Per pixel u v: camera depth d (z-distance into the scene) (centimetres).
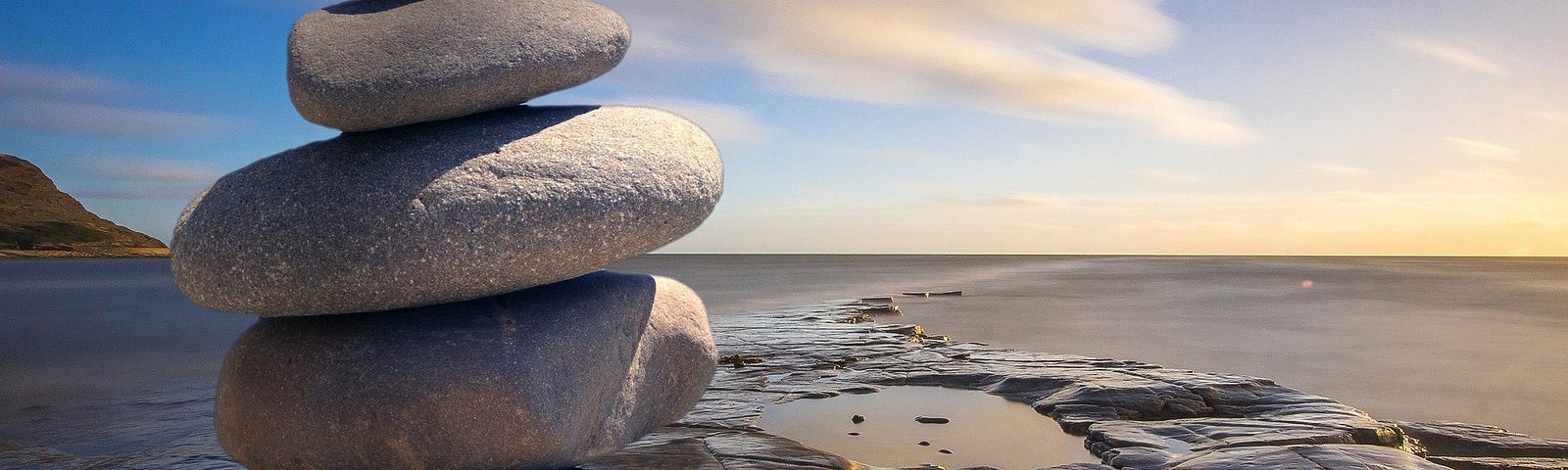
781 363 1145
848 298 3412
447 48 377
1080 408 781
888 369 1063
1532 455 661
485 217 350
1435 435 689
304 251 350
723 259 18388
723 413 776
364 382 363
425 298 360
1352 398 1155
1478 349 1745
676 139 407
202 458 585
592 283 426
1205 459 529
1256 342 1831
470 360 365
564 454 389
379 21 396
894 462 622
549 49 390
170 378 1262
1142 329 2102
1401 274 7262
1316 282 5300
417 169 358
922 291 4075
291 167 372
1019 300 3366
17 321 2411
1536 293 4169
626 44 429
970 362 1110
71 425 843
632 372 431
